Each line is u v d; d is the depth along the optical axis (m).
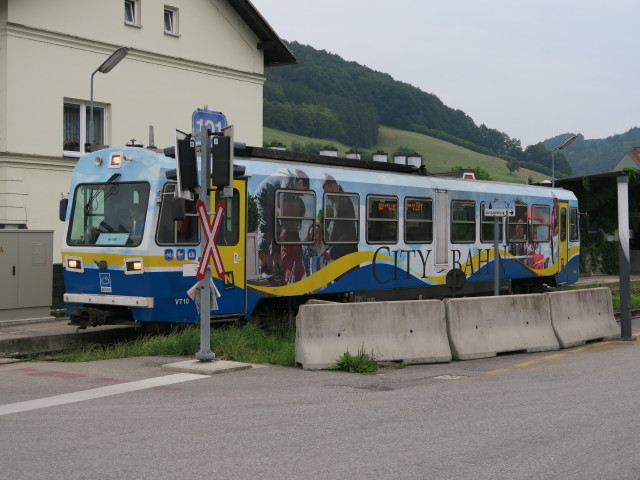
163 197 12.91
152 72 23.05
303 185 15.07
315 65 141.88
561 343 13.52
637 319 18.64
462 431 7.36
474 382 10.12
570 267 23.06
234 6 25.42
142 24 22.75
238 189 13.85
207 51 24.70
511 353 12.93
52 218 20.44
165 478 5.84
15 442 6.90
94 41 21.34
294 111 118.19
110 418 7.87
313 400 8.83
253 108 26.23
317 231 15.33
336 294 16.14
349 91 141.88
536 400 8.89
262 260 14.23
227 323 13.97
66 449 6.66
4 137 19.50
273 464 6.23
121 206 13.23
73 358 12.30
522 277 20.91
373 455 6.51
